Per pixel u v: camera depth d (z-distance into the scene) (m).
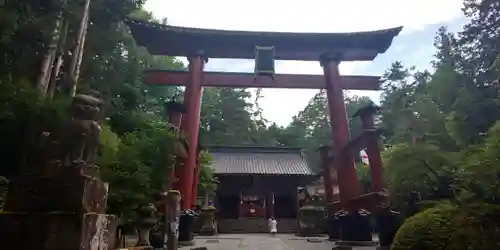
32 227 6.22
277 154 40.16
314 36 20.06
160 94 27.48
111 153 10.62
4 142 9.20
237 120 54.59
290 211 35.50
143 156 12.43
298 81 20.44
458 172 10.05
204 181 28.45
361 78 20.88
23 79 10.02
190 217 15.46
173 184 16.08
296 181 35.47
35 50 10.54
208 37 19.80
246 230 31.66
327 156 20.97
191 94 18.91
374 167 14.45
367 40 20.34
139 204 10.59
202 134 49.50
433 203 10.66
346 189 17.20
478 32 14.05
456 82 14.75
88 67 16.41
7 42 9.57
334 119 18.91
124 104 18.22
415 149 11.90
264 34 19.81
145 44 19.89
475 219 7.25
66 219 6.27
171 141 13.19
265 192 35.72
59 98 10.44
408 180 12.12
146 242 10.23
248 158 39.12
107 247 7.48
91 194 6.80
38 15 10.54
